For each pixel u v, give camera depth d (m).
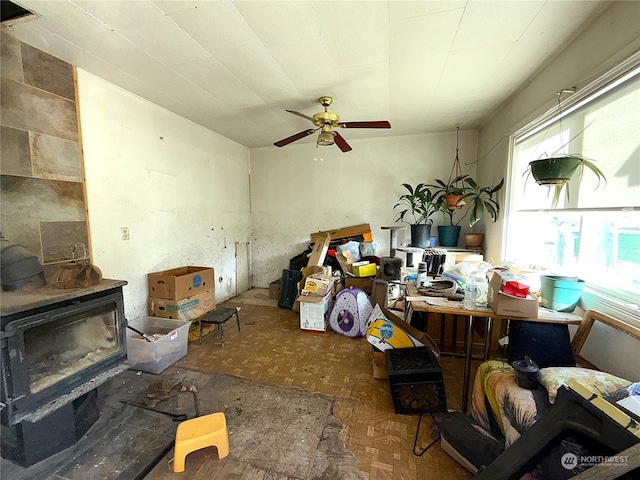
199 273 2.97
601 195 1.65
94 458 1.47
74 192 2.14
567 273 1.99
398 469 1.41
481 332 2.62
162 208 3.02
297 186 4.59
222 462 1.46
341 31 1.70
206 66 2.12
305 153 4.51
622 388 1.11
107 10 1.51
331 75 2.26
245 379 2.19
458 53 1.94
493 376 1.46
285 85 2.44
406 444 1.57
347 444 1.57
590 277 1.77
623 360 1.40
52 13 1.53
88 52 1.93
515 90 2.56
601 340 1.54
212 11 1.52
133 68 2.15
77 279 1.64
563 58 1.88
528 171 2.52
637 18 1.29
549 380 1.25
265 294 4.54
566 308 1.79
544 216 2.28
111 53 1.95
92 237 2.29
